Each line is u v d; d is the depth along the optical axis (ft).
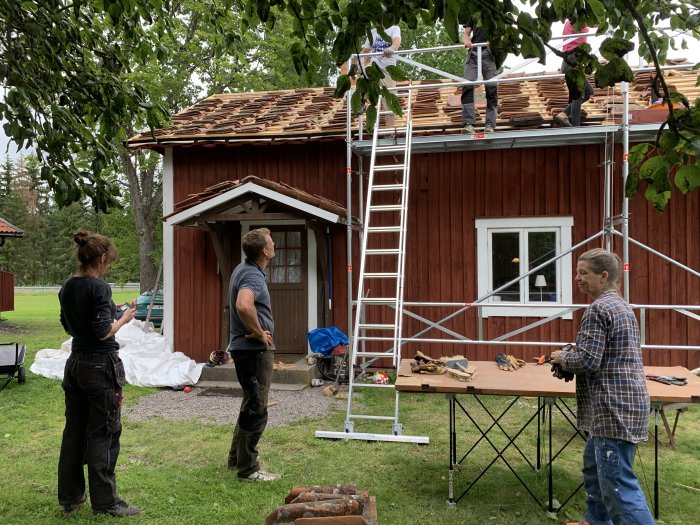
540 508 13.17
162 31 13.96
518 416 20.85
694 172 6.14
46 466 15.69
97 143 11.93
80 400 12.58
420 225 27.86
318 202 24.71
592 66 6.26
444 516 12.74
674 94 5.82
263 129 29.09
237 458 14.78
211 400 23.49
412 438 17.87
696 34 8.72
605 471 10.14
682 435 18.56
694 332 25.31
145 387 25.54
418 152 25.59
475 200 27.27
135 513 12.62
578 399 11.51
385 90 7.70
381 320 28.35
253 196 25.71
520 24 6.01
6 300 54.29
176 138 28.84
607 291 10.78
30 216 205.46
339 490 10.69
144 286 70.54
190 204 25.91
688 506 13.26
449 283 27.58
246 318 13.35
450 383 13.25
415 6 6.81
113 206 11.98
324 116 31.14
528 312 26.73
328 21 7.89
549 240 26.73
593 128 21.54
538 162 26.66
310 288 28.96
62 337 46.24
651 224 25.57
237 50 15.46
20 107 10.18
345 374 26.78
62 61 11.98
